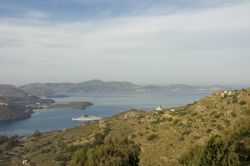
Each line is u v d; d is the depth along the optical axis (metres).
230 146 24.22
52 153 101.56
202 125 61.81
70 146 100.88
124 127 97.94
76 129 134.75
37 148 116.06
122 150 28.45
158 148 61.00
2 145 129.38
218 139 25.50
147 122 91.00
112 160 26.88
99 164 26.73
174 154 55.47
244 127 28.22
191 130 62.12
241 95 71.75
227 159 23.47
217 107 69.75
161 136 68.12
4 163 101.81
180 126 68.00
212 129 58.25
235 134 27.17
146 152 61.34
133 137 74.75
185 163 26.39
